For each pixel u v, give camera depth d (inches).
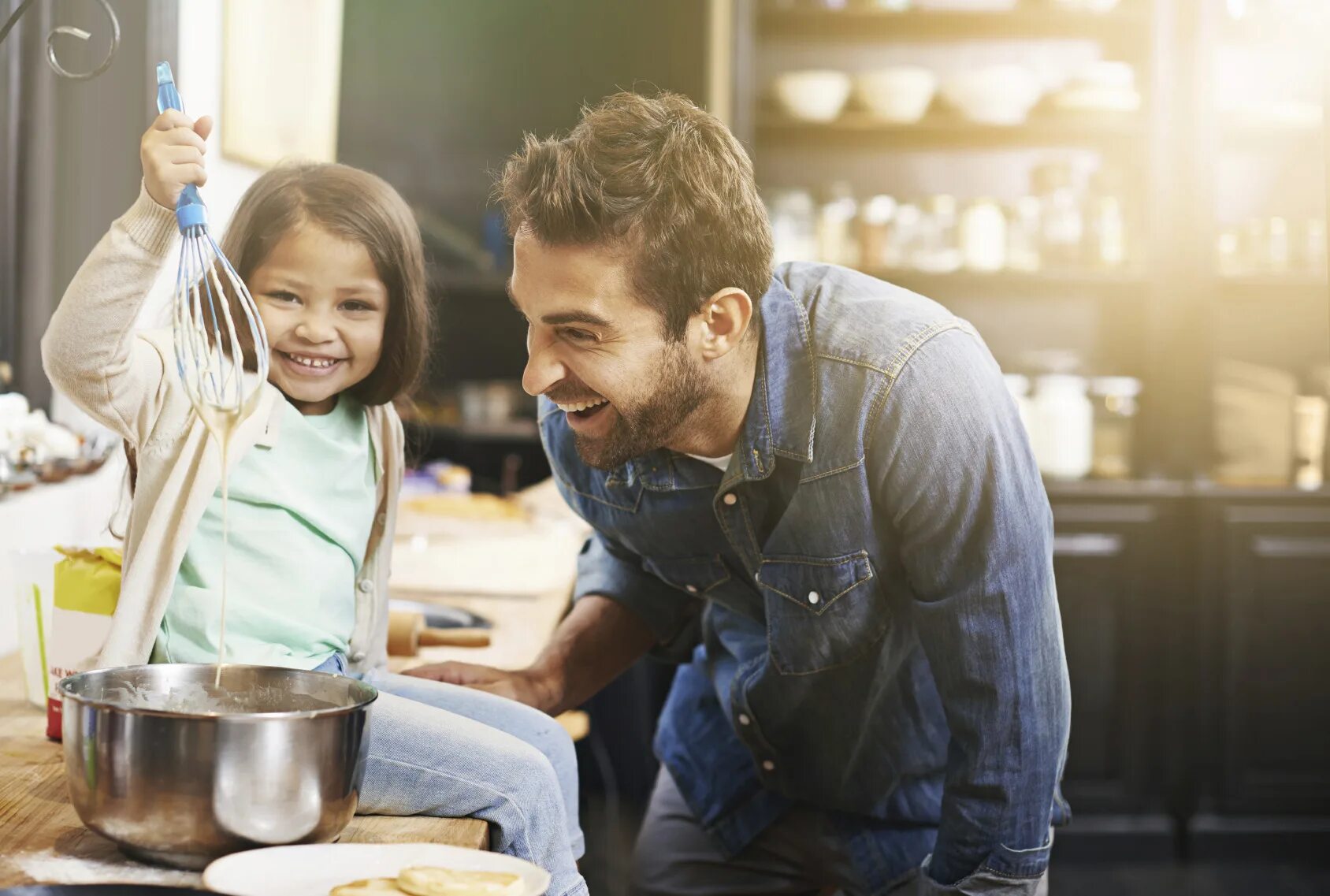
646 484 54.7
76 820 39.6
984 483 46.2
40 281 87.0
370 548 55.1
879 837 63.2
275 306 51.0
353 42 166.1
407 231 53.9
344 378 52.6
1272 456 136.4
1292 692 133.8
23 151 85.7
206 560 48.0
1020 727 48.4
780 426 49.0
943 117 139.3
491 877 34.0
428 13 165.8
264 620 47.9
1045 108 140.2
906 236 139.0
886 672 55.3
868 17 140.4
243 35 106.0
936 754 60.0
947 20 141.0
